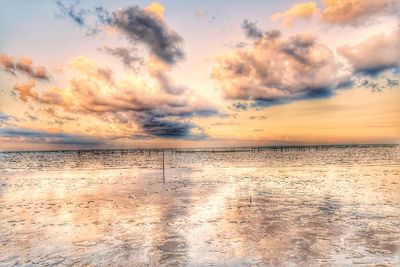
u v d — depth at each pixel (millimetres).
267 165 52406
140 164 63000
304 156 87875
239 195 21750
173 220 14711
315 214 15609
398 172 37062
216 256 10008
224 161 69000
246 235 12188
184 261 9656
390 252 10164
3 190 26609
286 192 22875
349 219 14492
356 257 9758
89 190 25625
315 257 9797
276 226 13438
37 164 70688
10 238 12328
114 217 15547
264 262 9461
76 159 97938
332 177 32562
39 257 10203
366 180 29531
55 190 26062
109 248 10930
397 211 16047
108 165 61250
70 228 13641
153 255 10188
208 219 14820
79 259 9969
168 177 35094
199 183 29000
